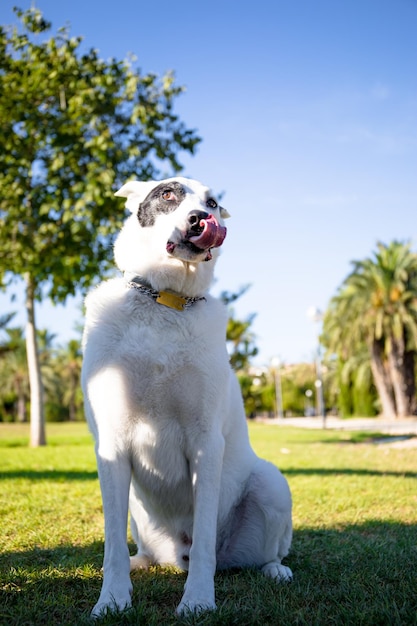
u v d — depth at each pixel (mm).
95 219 5555
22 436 10078
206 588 1143
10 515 2074
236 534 1449
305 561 1488
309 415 29188
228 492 1419
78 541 1722
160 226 1261
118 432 1208
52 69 5594
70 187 5645
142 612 1060
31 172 5676
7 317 20391
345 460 4043
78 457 4648
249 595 1217
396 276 14000
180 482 1294
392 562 1425
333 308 15117
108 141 5309
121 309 1230
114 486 1185
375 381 16734
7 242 5758
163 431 1230
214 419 1244
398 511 2146
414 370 15867
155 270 1249
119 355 1196
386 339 14672
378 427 10734
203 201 1331
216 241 1227
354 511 2141
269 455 4469
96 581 1316
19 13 5605
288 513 1453
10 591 1227
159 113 5562
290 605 1144
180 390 1208
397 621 1024
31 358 6465
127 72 5609
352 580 1310
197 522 1195
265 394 27094
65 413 27906
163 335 1209
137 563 1448
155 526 1428
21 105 5602
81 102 5375
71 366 27094
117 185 5516
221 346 1269
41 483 2928
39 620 1080
